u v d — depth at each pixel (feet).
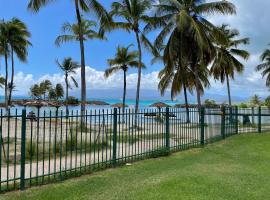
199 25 89.71
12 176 31.35
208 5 88.99
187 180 27.91
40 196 24.43
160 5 90.99
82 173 32.14
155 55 106.32
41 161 38.86
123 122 40.47
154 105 199.11
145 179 29.22
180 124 49.67
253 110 83.46
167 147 44.14
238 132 74.74
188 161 39.04
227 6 87.81
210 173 31.35
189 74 124.88
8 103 138.51
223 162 38.17
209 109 57.11
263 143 55.21
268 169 34.09
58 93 285.02
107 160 36.60
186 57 93.76
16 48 138.72
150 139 48.85
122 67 149.18
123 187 26.61
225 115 65.41
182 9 86.38
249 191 25.54
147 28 96.89
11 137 61.00
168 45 91.61
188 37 89.56
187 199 23.06
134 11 100.12
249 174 31.53
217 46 133.08
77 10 80.64
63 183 28.37
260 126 75.41
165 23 93.15
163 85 138.21
